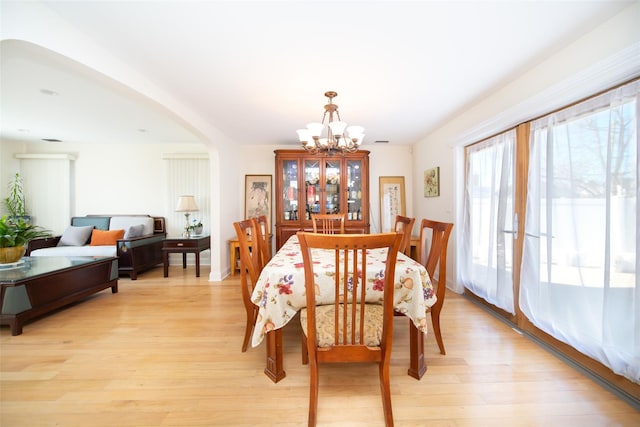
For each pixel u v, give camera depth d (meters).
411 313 1.36
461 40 1.56
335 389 1.44
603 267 1.46
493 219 2.37
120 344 1.92
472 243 2.72
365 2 1.27
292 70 1.91
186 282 3.51
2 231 2.48
